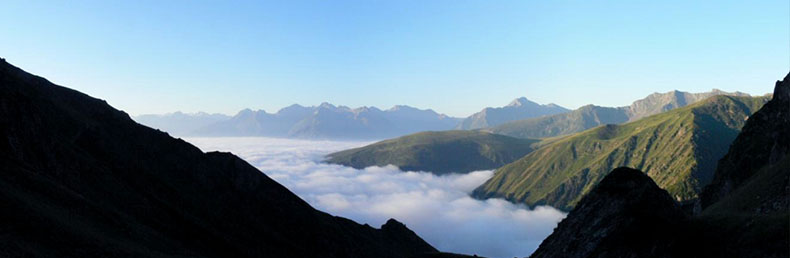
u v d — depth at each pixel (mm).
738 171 109562
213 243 94625
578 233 57406
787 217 45812
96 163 99125
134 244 72312
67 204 73688
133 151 115375
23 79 118062
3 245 51000
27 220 59375
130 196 94750
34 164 81062
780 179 66562
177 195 106938
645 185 56000
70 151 95062
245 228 110500
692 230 52250
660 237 51188
